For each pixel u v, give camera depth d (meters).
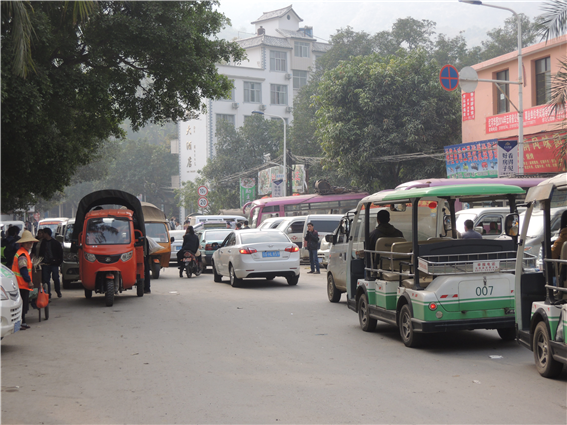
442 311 8.06
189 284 18.98
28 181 14.46
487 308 8.16
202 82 16.33
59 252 14.96
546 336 6.64
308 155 52.62
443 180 21.48
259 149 57.38
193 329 10.38
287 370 7.20
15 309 8.52
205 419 5.34
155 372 7.21
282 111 70.56
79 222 16.22
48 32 12.35
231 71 67.50
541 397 5.88
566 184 6.31
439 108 32.09
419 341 8.39
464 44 53.12
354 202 34.50
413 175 32.81
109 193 16.02
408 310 8.45
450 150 28.53
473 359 7.74
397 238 9.56
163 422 5.27
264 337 9.47
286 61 71.31
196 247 21.77
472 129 29.06
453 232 10.35
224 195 56.97
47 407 5.80
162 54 14.98
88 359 8.05
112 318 11.92
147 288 16.72
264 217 34.44
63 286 18.58
